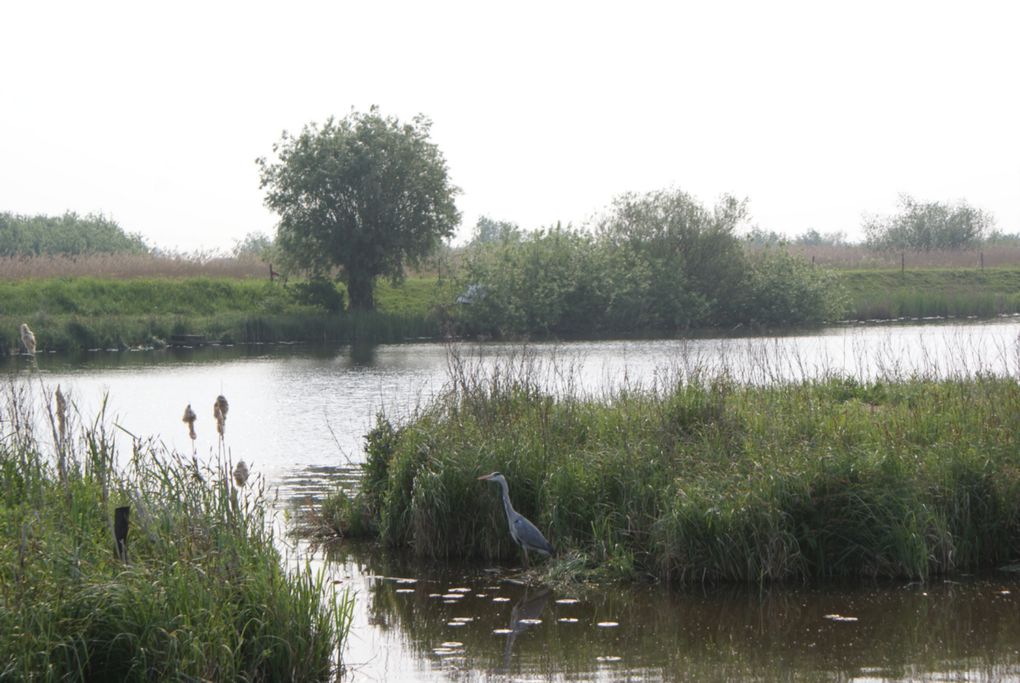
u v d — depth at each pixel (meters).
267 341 69.56
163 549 12.87
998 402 21.14
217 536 13.34
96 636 11.57
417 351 61.19
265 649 12.17
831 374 29.05
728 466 18.39
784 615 15.59
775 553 17.00
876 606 15.94
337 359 56.62
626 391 24.38
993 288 90.44
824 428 20.09
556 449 19.55
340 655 13.30
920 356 42.25
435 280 86.94
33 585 11.70
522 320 68.94
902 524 17.25
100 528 13.83
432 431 20.19
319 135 77.31
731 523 17.11
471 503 18.95
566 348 56.47
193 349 65.12
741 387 24.66
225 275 83.56
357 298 77.75
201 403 38.22
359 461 26.89
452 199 78.94
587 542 18.14
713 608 15.95
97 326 64.88
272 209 76.50
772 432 19.58
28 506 14.57
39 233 123.75
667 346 56.84
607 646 14.51
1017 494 17.84
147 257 86.06
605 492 18.47
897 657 13.92
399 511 19.64
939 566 17.45
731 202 77.44
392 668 13.70
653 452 19.03
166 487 15.38
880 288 88.75
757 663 13.78
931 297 80.44
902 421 20.39
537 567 17.84
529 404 21.44
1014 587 16.72
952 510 17.77
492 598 16.59
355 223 76.44
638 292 72.81
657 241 76.75
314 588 13.28
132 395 40.72
